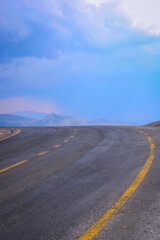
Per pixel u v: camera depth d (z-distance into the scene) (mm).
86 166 6668
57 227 3045
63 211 3555
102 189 4527
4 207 3867
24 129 30422
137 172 5625
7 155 9680
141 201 3756
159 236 2674
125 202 3764
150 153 7957
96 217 3273
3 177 5918
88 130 22172
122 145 10406
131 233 2779
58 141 13820
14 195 4461
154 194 4031
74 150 9828
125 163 6730
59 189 4680
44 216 3410
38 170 6488
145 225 2951
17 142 14789
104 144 11156
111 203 3764
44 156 8773
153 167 5992
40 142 13883
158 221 3029
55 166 6891
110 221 3121
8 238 2830
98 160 7422
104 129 22281
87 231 2891
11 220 3338
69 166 6789
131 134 15117
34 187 4906
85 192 4406
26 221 3273
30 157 8758
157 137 12328
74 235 2814
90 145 11102
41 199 4148
